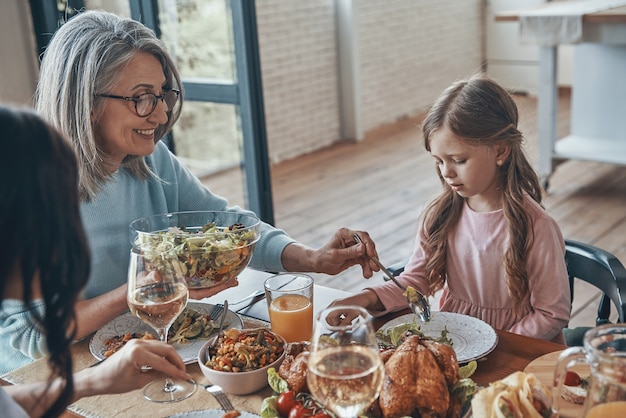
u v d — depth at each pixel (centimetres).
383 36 623
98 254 155
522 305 156
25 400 100
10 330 141
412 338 104
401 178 499
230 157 314
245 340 118
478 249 161
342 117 607
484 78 157
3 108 76
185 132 324
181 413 106
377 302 147
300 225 419
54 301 80
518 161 156
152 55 146
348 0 568
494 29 729
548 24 397
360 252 152
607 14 374
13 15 341
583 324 281
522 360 121
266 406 103
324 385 85
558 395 89
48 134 77
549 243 151
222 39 291
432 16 674
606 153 427
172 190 176
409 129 636
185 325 134
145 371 103
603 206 412
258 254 168
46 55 147
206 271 129
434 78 699
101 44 141
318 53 570
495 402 91
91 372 103
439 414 97
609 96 446
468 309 166
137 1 292
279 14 527
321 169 533
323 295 151
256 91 294
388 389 98
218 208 181
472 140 147
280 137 554
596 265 158
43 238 75
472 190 152
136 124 146
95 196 151
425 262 169
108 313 137
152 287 111
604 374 81
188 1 293
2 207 73
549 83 425
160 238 133
